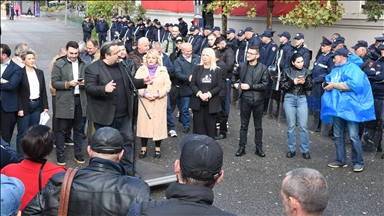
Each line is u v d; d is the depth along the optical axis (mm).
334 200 6172
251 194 6340
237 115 11242
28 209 3061
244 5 14438
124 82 6195
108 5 30641
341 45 9258
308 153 7930
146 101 7527
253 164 7617
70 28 42219
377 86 7988
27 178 3566
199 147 2477
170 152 8219
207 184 2479
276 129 9906
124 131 6312
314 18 12242
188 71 9227
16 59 7441
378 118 8055
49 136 3672
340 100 7082
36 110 7160
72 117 7180
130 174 6312
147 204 2455
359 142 7227
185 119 9555
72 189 3051
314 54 15141
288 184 2584
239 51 11492
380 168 7504
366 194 6410
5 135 6965
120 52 6137
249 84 7785
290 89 7848
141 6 26469
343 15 13898
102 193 3031
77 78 7199
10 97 6828
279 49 10562
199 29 14219
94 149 3258
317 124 9719
